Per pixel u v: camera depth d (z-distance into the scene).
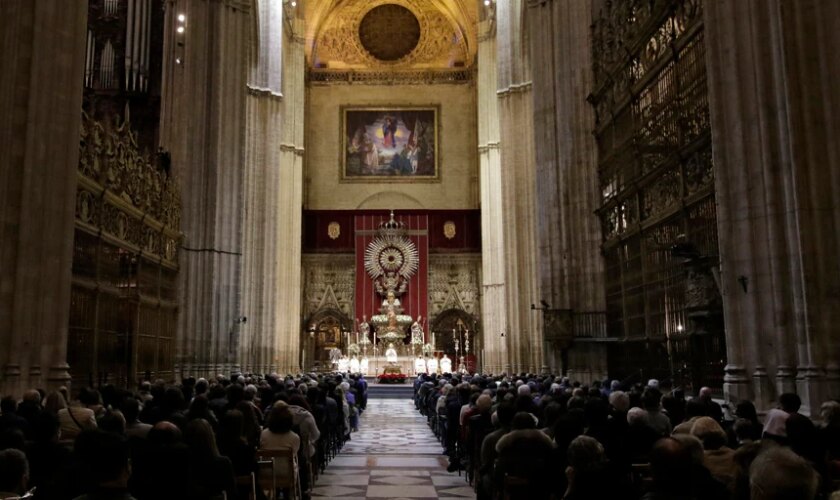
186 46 22.84
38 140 11.44
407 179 47.41
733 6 11.12
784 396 6.90
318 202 47.09
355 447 16.19
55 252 11.63
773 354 10.36
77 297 14.58
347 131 47.91
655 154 16.78
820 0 9.93
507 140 32.69
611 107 20.23
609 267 20.98
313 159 47.47
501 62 33.25
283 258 38.91
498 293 39.03
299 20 41.31
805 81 9.88
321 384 15.71
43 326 11.33
